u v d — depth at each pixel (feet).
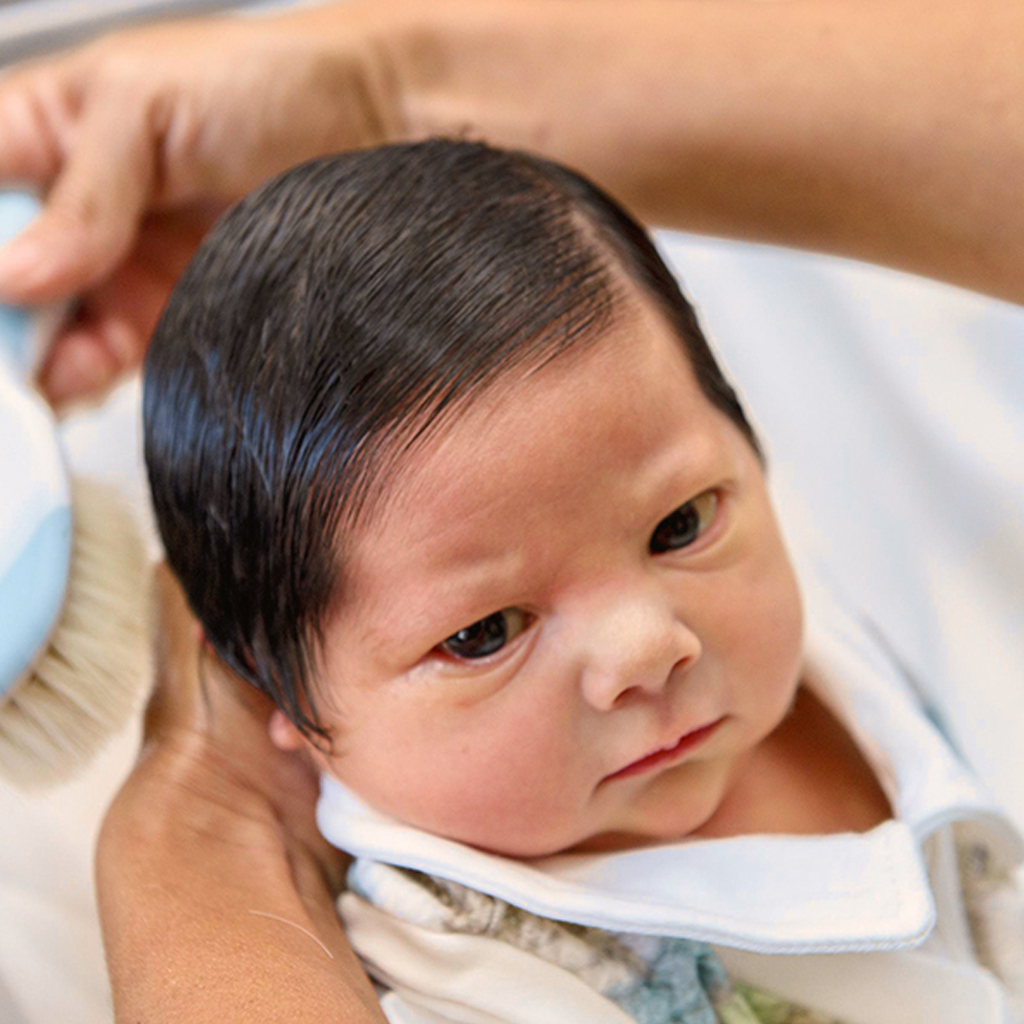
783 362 2.68
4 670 1.57
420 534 1.42
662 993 1.62
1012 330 2.47
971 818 1.72
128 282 2.41
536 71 2.28
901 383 2.53
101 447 2.29
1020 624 2.27
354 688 1.53
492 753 1.50
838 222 2.07
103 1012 1.94
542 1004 1.54
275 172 2.39
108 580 1.77
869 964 1.68
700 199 2.21
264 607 1.54
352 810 1.66
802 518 2.53
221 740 1.80
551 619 1.47
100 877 1.63
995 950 1.87
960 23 1.92
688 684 1.51
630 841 1.70
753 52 2.07
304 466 1.45
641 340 1.50
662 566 1.51
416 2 2.38
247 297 1.56
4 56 2.92
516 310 1.45
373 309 1.46
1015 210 1.85
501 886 1.55
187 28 2.35
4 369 1.77
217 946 1.41
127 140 2.26
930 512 2.43
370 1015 1.39
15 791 1.97
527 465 1.41
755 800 1.82
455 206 1.56
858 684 1.89
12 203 2.21
